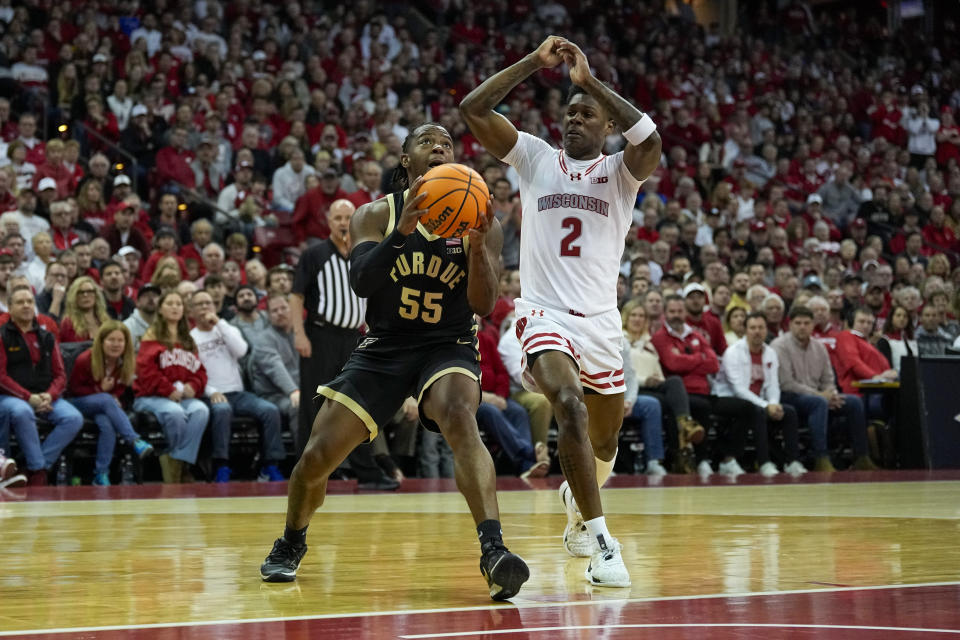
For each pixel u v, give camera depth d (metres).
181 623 4.06
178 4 24.16
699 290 16.36
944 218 27.91
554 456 15.14
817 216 25.66
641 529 7.61
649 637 3.72
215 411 13.52
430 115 25.12
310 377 11.84
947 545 6.63
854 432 16.41
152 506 9.78
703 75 31.81
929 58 37.62
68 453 13.09
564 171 6.01
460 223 5.05
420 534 7.40
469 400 5.20
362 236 5.46
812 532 7.39
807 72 34.62
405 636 3.78
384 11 28.94
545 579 5.30
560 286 5.94
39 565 5.85
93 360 13.00
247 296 14.51
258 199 19.20
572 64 5.91
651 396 15.16
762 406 15.56
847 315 20.36
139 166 19.77
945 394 16.14
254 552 6.43
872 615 4.14
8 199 16.52
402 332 5.42
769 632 3.79
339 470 14.08
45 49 21.73
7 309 13.48
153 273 15.56
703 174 25.75
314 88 23.94
